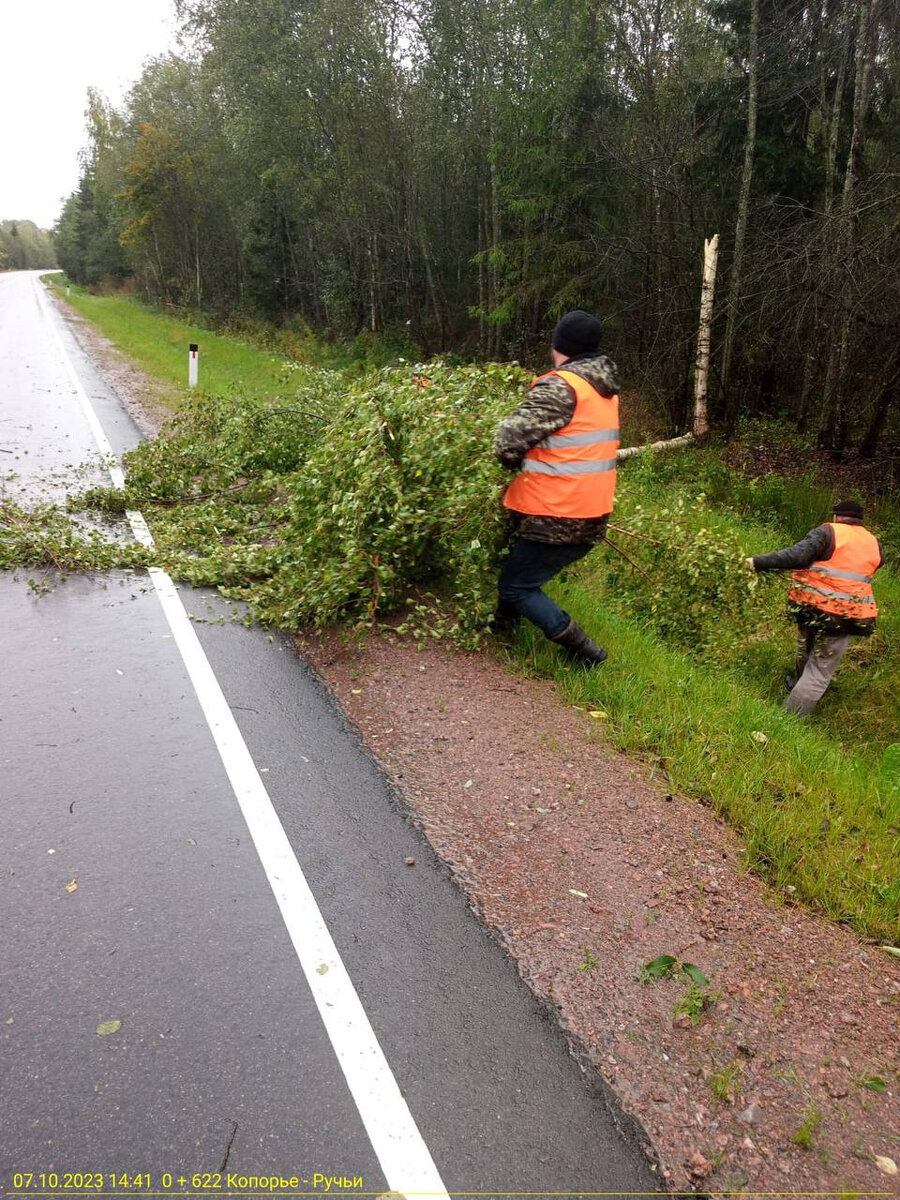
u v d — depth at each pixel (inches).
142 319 1373.0
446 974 102.7
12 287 2252.7
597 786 146.0
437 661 187.9
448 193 965.2
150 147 1534.2
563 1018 97.8
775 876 129.7
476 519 189.0
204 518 265.9
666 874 125.0
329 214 1093.1
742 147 622.8
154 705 160.9
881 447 533.6
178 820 127.2
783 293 483.5
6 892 109.9
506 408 201.9
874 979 110.9
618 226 685.3
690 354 614.5
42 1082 84.7
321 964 102.5
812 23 568.1
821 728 239.3
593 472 170.1
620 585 259.3
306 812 131.6
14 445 370.3
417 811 134.5
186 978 98.8
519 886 119.6
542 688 181.8
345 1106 85.0
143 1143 79.7
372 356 993.5
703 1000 102.2
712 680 209.8
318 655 188.9
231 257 1664.6
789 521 427.5
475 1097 87.1
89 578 223.5
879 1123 89.7
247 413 320.5
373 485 190.2
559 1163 81.3
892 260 432.1
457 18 767.7
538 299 758.5
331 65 922.1
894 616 309.4
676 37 630.5
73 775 136.3
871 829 151.3
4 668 170.6
